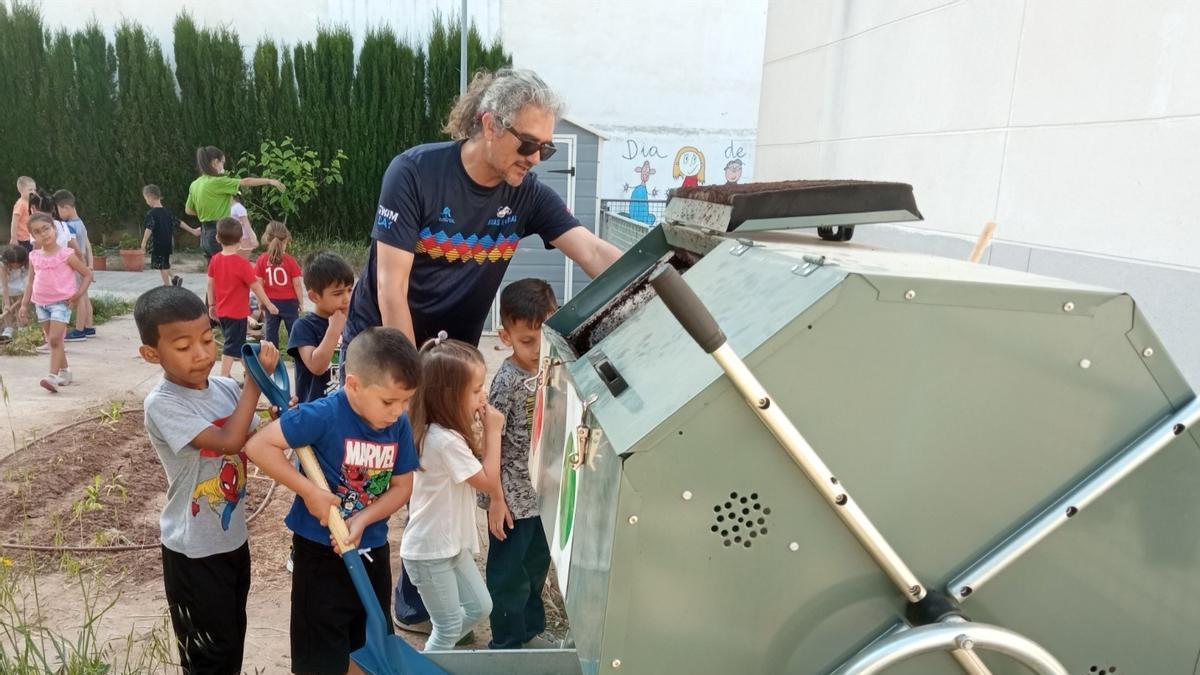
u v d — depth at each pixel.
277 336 6.90
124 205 15.59
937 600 1.31
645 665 1.29
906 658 1.24
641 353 1.59
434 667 2.12
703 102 16.62
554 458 1.96
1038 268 3.06
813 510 1.28
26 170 15.27
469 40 15.33
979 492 1.32
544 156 2.57
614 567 1.25
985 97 3.41
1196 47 2.42
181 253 15.77
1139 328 1.29
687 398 1.23
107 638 2.95
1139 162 2.62
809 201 1.79
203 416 2.31
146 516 4.12
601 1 16.06
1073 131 2.91
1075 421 1.32
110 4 15.66
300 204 15.45
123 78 15.09
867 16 4.45
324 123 15.27
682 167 16.86
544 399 2.19
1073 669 1.40
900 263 1.48
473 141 2.69
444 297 2.89
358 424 2.29
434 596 2.67
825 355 1.24
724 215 1.80
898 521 1.31
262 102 15.16
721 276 1.66
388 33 15.27
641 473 1.22
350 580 2.37
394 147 15.49
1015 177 3.21
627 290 2.30
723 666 1.31
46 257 6.19
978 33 3.46
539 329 2.85
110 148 15.30
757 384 1.18
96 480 4.07
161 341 2.22
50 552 3.59
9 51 14.85
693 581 1.27
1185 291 2.43
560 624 3.23
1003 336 1.27
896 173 4.13
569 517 1.66
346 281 3.80
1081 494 1.31
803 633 1.32
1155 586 1.38
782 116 5.69
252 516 4.12
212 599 2.36
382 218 2.65
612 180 16.72
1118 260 2.69
